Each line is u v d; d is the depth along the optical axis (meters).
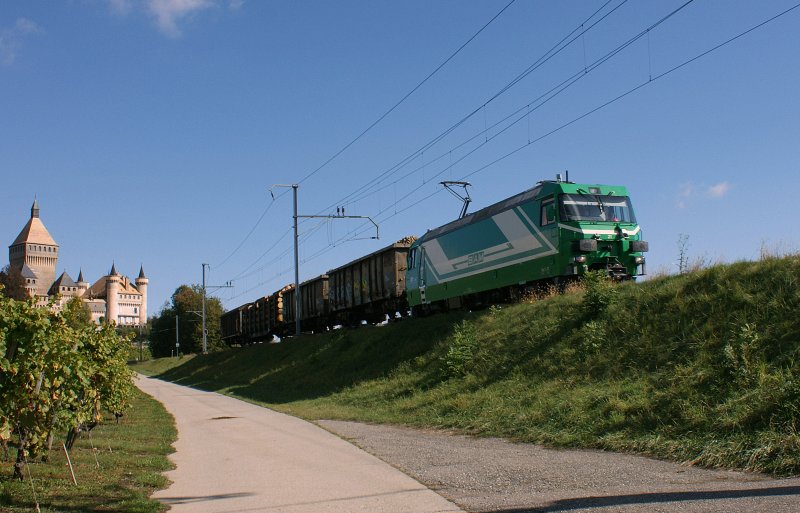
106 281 186.00
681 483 8.35
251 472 11.14
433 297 31.80
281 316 56.06
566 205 22.81
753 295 14.13
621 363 15.00
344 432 16.16
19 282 72.69
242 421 20.02
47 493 8.98
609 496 7.84
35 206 174.25
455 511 7.67
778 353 11.84
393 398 21.23
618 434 11.59
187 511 8.29
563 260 22.56
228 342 80.00
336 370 30.67
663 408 11.95
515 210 25.28
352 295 42.12
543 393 15.48
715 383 11.87
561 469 9.78
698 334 14.02
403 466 10.96
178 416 22.59
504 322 21.89
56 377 9.89
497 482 9.19
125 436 16.28
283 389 31.81
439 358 23.02
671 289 16.62
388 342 29.62
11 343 9.04
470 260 28.38
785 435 9.29
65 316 11.02
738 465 9.06
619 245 22.98
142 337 135.00
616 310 17.50
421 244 33.34
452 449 12.55
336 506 8.24
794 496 7.17
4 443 11.06
